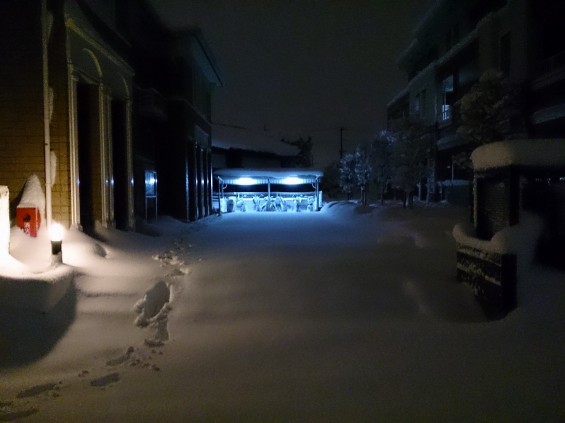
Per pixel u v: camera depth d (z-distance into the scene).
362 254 10.07
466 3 23.50
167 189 19.19
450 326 5.82
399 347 5.19
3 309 5.41
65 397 4.14
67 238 8.55
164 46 19.05
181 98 18.95
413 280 7.70
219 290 7.40
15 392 4.26
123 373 4.68
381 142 24.72
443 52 26.64
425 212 18.00
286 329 5.92
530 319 5.50
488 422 3.54
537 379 4.22
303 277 7.98
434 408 3.79
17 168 8.73
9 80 8.72
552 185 6.14
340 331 5.80
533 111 16.44
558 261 6.04
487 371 4.45
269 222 20.52
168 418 3.72
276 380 4.45
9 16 8.66
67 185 9.08
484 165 6.94
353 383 4.32
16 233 7.97
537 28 16.47
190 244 12.10
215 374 4.63
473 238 7.02
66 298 6.41
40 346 5.25
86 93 10.52
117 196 12.37
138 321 6.16
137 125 15.44
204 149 24.52
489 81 14.04
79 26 9.27
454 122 22.91
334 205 27.73
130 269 8.37
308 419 3.67
